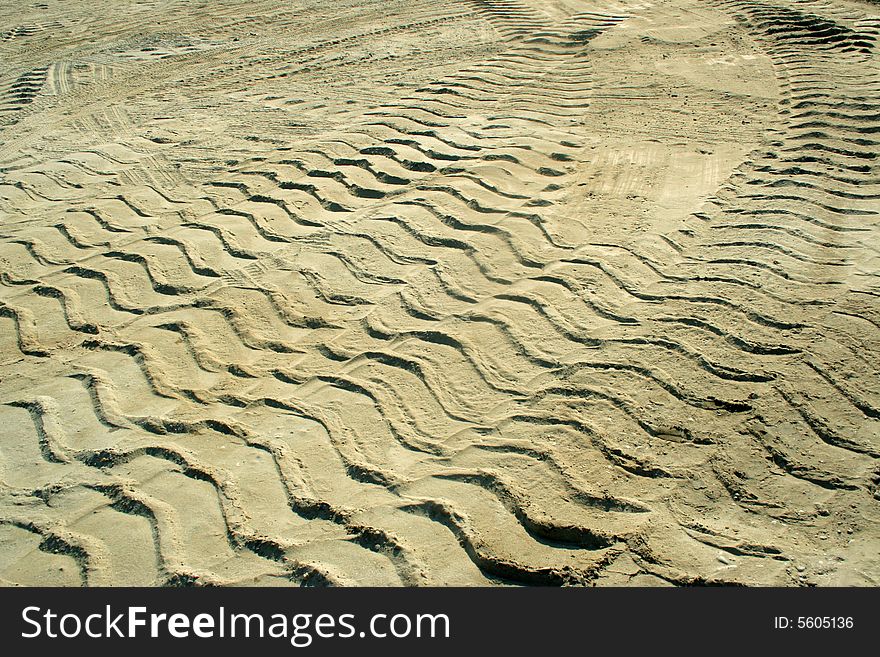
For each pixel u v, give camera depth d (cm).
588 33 859
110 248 491
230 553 272
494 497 289
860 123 576
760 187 505
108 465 315
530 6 979
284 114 698
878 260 416
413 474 303
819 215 464
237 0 1166
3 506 297
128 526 285
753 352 355
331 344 388
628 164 555
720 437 312
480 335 385
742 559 261
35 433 337
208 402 351
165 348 392
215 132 671
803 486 289
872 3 848
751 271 414
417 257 457
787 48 756
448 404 343
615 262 434
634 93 689
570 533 273
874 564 257
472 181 538
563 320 391
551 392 344
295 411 343
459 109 673
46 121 738
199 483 303
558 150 582
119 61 909
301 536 277
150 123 708
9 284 461
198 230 504
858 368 340
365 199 529
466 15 977
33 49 985
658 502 285
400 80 762
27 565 272
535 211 496
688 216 479
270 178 567
